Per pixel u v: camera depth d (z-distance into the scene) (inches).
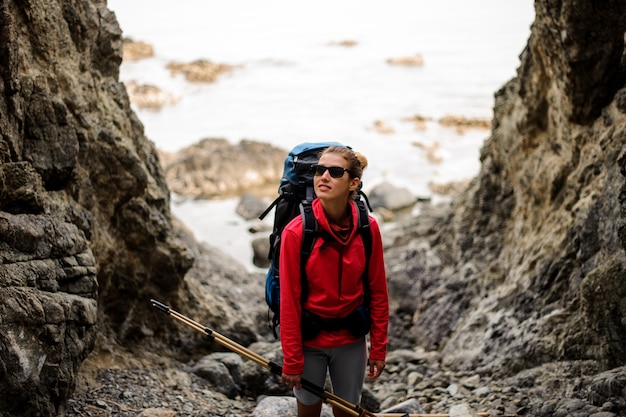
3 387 156.0
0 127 175.3
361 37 1380.4
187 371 234.1
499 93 380.8
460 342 280.7
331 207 142.9
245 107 964.6
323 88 1043.9
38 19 199.2
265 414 197.6
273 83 1093.8
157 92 992.9
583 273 238.2
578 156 266.7
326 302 145.9
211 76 1124.5
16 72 178.9
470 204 374.6
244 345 269.7
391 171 712.4
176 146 800.3
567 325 229.0
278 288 152.0
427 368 274.4
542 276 259.8
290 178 153.7
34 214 181.5
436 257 380.2
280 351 246.5
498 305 278.2
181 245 250.8
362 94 992.9
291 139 812.6
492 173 363.3
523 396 214.5
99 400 192.9
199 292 278.5
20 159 183.0
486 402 218.5
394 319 357.4
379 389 259.1
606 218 224.5
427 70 1100.5
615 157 233.0
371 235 146.3
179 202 656.4
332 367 155.0
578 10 229.6
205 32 1476.4
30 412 160.9
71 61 216.5
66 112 193.2
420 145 774.5
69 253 182.1
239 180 696.4
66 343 173.0
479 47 1212.5
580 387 201.8
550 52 261.1
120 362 221.5
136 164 228.5
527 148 313.0
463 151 760.3
